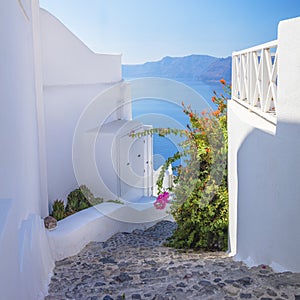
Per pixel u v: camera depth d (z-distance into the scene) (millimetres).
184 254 5922
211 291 3535
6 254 2152
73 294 4031
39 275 4156
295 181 3564
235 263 4723
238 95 6680
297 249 3621
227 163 6238
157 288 3865
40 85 6625
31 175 5320
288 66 3545
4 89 3305
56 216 7113
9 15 3725
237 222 5301
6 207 2430
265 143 4082
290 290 3277
